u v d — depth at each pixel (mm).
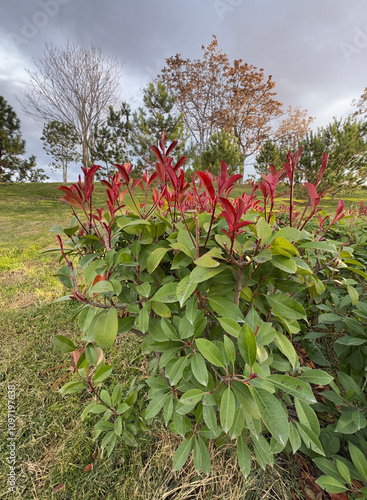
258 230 686
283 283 816
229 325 710
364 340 1008
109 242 905
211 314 993
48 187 16984
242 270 725
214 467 1129
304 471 1121
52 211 10164
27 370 1815
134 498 1068
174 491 1072
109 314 762
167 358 871
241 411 785
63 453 1270
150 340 980
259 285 840
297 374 967
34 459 1269
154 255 806
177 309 925
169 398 1006
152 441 1277
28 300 2867
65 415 1473
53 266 3979
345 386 968
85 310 1016
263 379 643
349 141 8625
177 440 1243
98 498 1103
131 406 1168
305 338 1310
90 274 854
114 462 1218
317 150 8367
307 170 8602
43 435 1368
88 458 1247
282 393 1119
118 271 922
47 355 1966
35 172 27969
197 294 866
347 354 1159
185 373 870
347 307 1260
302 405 798
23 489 1156
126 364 1815
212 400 750
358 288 1526
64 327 2316
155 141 10352
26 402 1567
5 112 15375
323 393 1000
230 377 677
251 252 786
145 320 793
